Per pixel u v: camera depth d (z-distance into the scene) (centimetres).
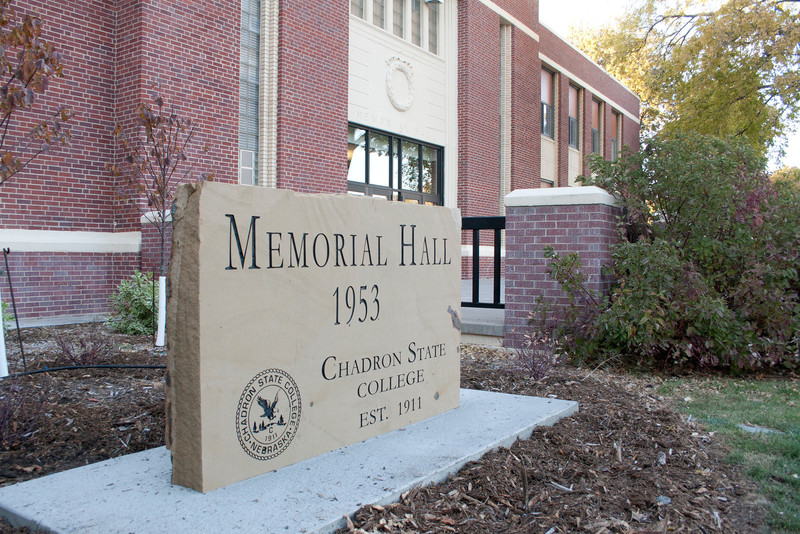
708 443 402
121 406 418
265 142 1247
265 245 305
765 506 306
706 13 2006
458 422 408
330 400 344
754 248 650
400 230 396
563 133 2520
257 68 1252
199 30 1106
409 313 402
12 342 693
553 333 664
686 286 609
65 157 984
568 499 301
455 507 286
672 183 670
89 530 242
